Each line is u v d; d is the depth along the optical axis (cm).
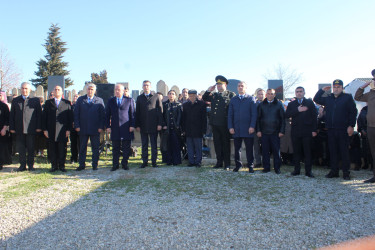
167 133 729
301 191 473
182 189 491
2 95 699
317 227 322
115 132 664
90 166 726
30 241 297
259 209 387
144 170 656
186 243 289
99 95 915
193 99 703
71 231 321
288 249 273
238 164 648
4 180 571
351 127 553
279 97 839
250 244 285
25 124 665
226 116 663
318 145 713
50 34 3897
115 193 470
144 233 313
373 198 427
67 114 674
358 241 281
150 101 694
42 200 434
